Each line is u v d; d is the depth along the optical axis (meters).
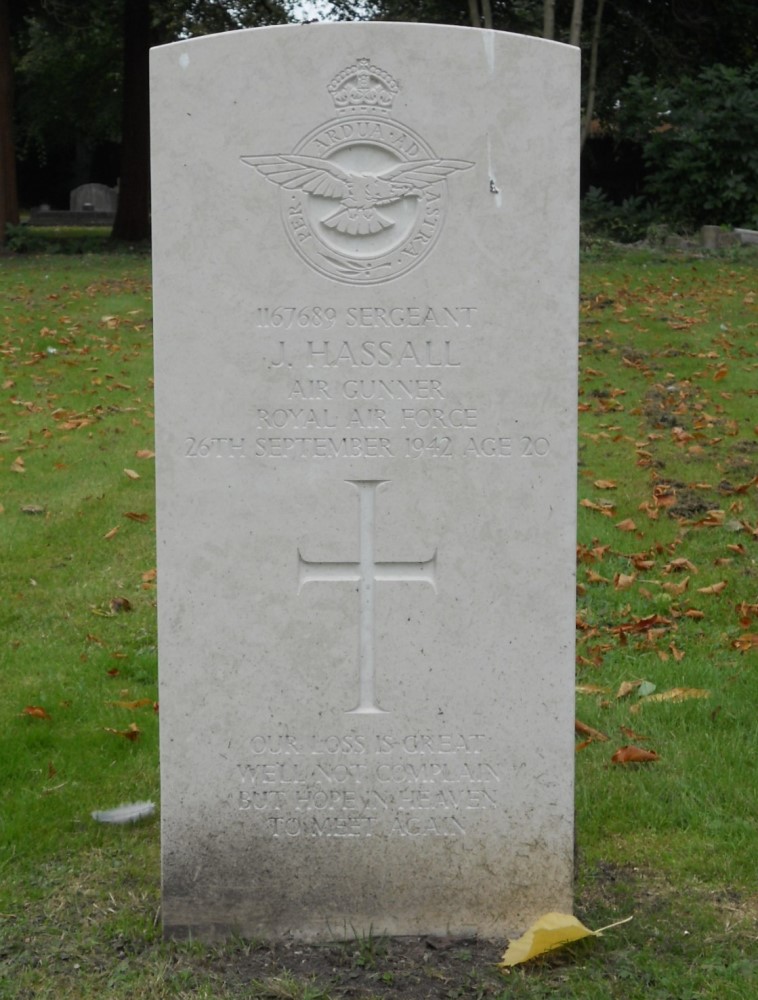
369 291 2.19
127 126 10.63
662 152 9.01
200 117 2.16
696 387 4.46
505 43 2.16
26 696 2.78
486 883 2.25
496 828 2.25
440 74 2.16
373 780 2.24
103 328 5.51
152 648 2.94
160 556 2.21
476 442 2.21
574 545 2.21
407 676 2.23
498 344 2.19
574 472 2.21
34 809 2.49
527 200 2.18
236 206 2.17
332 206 2.18
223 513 2.21
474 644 2.23
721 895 2.32
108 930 2.25
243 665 2.22
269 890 2.25
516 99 2.17
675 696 2.74
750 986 2.14
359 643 2.22
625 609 3.00
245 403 2.20
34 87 16.25
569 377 2.20
